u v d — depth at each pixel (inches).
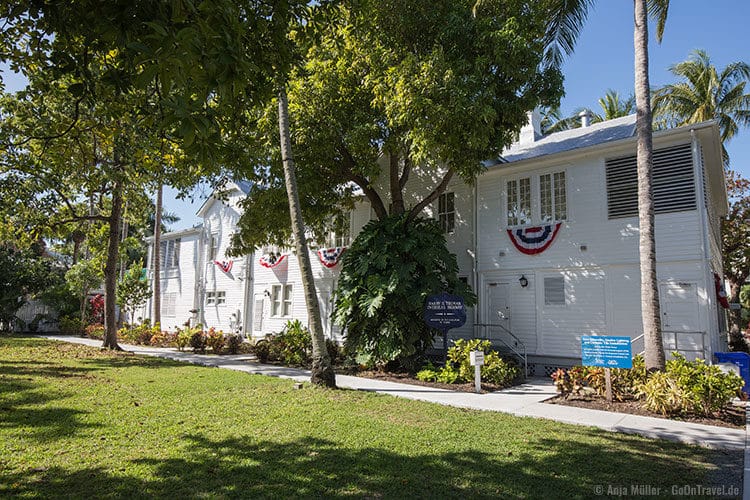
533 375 530.6
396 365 511.2
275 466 197.9
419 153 430.6
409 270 484.4
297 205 414.3
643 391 327.3
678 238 458.9
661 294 462.9
